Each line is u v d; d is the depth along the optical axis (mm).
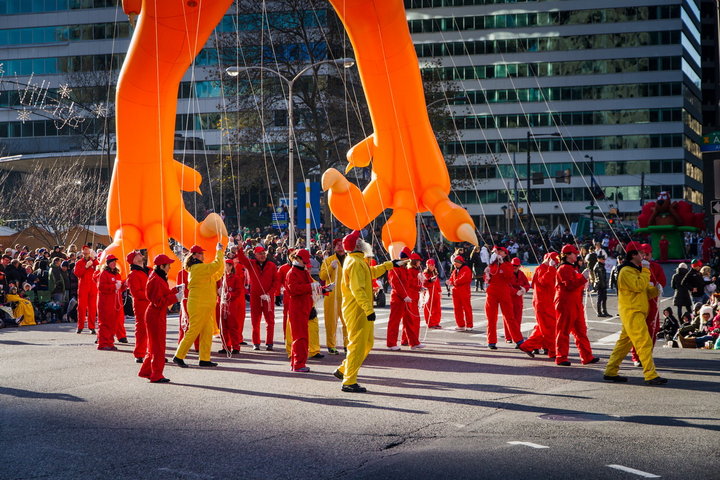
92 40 70812
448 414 8352
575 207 83188
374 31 17031
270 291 14859
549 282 13250
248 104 45844
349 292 9945
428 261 18469
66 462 6473
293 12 44062
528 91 83625
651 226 48156
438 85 49688
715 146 35812
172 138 17969
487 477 5930
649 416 8172
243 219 57531
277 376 11242
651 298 10711
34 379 10930
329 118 43719
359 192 18562
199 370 11930
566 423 7848
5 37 71250
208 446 6977
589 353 12578
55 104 62562
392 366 12289
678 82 82000
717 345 14555
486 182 84125
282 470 6195
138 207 17766
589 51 82812
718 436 7230
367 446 6957
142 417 8242
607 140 83000
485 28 83688
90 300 18219
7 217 41219
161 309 10672
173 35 16344
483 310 24047
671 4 81750
